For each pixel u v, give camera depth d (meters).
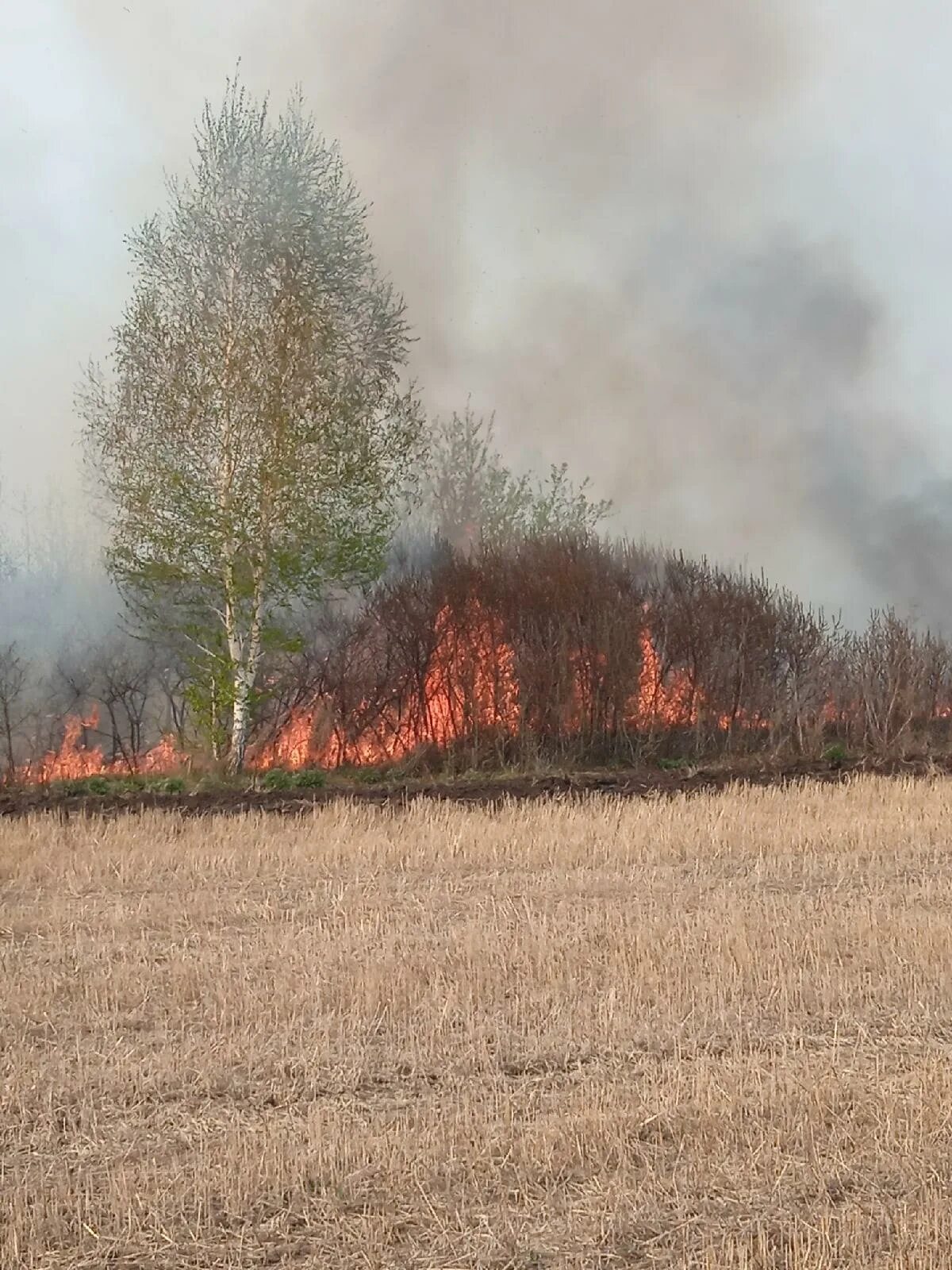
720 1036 7.42
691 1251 5.04
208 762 19.02
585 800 15.93
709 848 12.73
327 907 10.65
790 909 10.12
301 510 18.47
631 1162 5.77
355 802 15.64
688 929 9.42
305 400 18.72
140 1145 6.03
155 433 18.66
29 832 13.56
